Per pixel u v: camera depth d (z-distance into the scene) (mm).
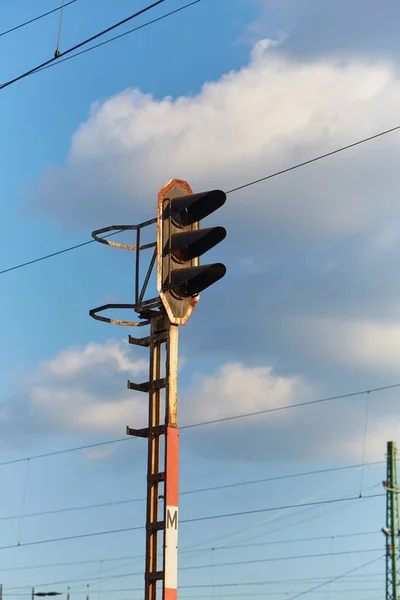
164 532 18562
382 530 60875
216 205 19422
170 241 19406
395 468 61188
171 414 19203
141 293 20156
